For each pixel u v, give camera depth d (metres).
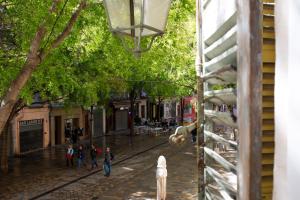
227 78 3.10
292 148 1.64
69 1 11.83
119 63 24.17
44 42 11.53
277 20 1.77
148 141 42.25
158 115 63.38
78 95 25.16
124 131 52.34
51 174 25.48
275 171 1.77
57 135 40.25
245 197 2.02
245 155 2.02
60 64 18.19
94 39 15.55
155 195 20.44
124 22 4.54
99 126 48.16
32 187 21.95
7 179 24.03
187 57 28.91
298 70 1.61
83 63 23.45
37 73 15.84
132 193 20.86
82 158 27.91
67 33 10.02
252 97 1.93
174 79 36.16
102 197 20.08
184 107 62.31
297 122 1.61
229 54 2.77
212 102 3.98
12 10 13.44
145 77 36.03
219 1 3.03
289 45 1.66
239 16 2.11
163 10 4.64
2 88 13.52
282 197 1.70
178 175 25.41
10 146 33.25
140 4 4.48
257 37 1.92
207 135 4.02
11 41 15.84
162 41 20.69
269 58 2.37
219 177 3.28
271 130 2.41
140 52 4.65
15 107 24.66
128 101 54.62
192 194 20.50
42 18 11.92
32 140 36.31
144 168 27.70
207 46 3.82
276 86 1.78
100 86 28.70
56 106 38.75
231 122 3.04
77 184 22.94
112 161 30.03
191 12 15.47
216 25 3.15
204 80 3.94
